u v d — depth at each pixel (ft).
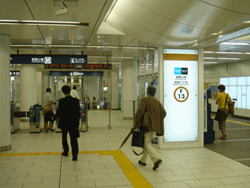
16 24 19.45
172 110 23.15
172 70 23.09
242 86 50.52
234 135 31.30
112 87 70.90
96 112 61.87
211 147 24.56
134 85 48.55
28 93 47.26
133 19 20.62
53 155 21.36
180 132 23.35
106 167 17.88
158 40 22.13
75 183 14.75
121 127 37.06
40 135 31.19
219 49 34.88
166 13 17.47
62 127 19.92
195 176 16.02
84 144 26.02
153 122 16.72
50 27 23.04
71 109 19.81
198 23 17.95
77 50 36.88
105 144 26.02
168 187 14.15
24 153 22.12
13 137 29.84
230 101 28.60
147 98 17.11
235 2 14.92
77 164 18.65
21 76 47.50
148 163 18.92
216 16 16.74
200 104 23.59
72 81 95.71
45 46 33.27
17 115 35.29
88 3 17.16
